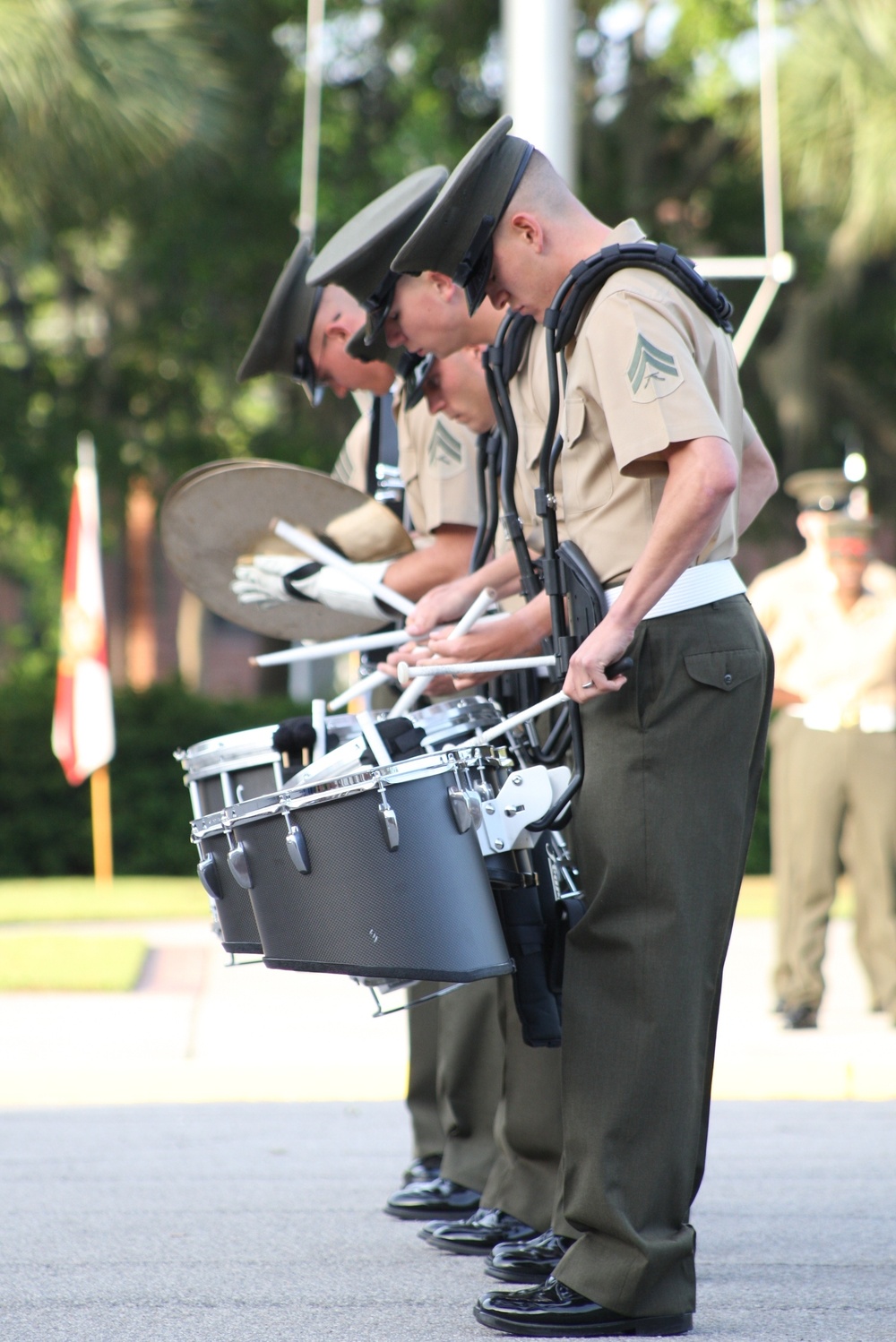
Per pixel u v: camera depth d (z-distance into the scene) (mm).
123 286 58156
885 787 23797
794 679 24391
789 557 62562
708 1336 11078
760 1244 13852
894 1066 21078
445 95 60062
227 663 100812
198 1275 12984
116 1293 12461
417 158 58750
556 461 11172
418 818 10547
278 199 54938
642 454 10227
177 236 53312
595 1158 10883
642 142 59938
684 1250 10969
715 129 60594
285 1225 14703
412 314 12742
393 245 12773
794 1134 18672
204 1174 16797
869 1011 25000
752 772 11266
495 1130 13844
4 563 81625
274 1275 12969
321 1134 18891
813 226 57000
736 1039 22453
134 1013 24188
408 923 10492
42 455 54312
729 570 11133
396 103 60281
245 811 10906
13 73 35125
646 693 10750
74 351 57312
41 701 48844
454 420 13703
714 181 61000
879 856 24016
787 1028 23406
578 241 11094
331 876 10594
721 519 10641
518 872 11211
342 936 10594
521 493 12062
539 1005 11344
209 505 14445
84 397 56844
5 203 39062
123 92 36094
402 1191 15047
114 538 58312
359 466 16859
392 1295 12352
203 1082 20906
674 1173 10906
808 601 24719
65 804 48781
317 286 13281
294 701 50688
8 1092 20672
